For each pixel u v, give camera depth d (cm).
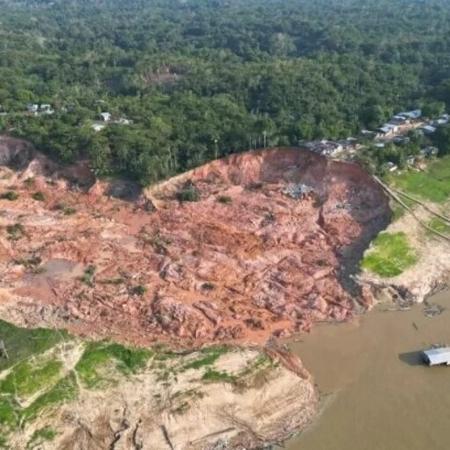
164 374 6731
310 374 7125
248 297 8419
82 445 6047
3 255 9362
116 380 6625
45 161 11762
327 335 7769
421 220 9900
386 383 6975
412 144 11512
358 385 6950
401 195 10338
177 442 6147
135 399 6431
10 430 5912
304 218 10250
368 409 6606
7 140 12119
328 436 6272
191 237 9756
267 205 10581
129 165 11225
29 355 6731
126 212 10631
